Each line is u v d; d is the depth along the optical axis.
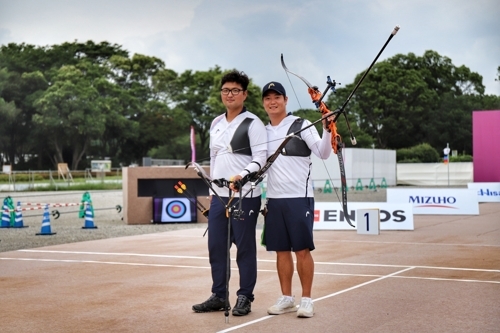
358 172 37.75
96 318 5.77
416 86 68.94
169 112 69.62
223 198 5.89
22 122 64.44
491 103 75.38
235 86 5.94
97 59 74.06
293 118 5.92
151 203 17.06
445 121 71.88
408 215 14.45
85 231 14.96
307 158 5.80
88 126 61.50
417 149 64.19
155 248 11.12
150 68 73.75
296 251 5.75
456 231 14.13
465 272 8.26
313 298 6.55
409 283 7.43
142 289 7.18
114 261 9.48
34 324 5.57
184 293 6.93
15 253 10.58
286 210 5.73
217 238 5.94
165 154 74.56
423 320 5.57
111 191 38.78
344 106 5.40
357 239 12.48
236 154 5.93
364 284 7.36
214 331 5.23
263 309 6.06
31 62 66.31
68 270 8.65
